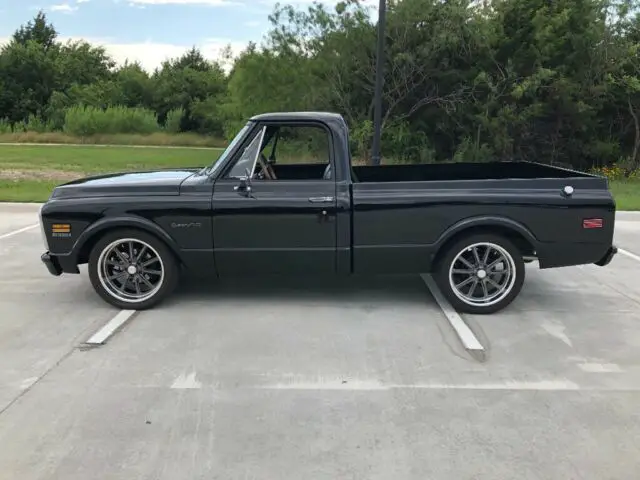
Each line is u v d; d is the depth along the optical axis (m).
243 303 5.84
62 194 5.55
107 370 4.32
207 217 5.42
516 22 19.47
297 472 3.11
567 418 3.69
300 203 5.39
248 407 3.79
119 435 3.46
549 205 5.37
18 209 11.23
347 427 3.56
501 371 4.36
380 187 5.41
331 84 19.92
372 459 3.23
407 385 4.11
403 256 5.48
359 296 6.09
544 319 5.48
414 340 4.93
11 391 4.00
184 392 3.99
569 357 4.62
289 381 4.16
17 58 51.12
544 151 20.23
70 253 5.53
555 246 5.43
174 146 36.28
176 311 5.60
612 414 3.75
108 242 5.52
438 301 5.91
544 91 19.33
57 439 3.42
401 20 19.22
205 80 51.38
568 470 3.16
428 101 19.88
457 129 20.17
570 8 19.14
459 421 3.64
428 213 5.38
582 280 6.84
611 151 20.08
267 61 20.34
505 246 5.47
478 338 5.00
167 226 5.45
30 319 5.39
